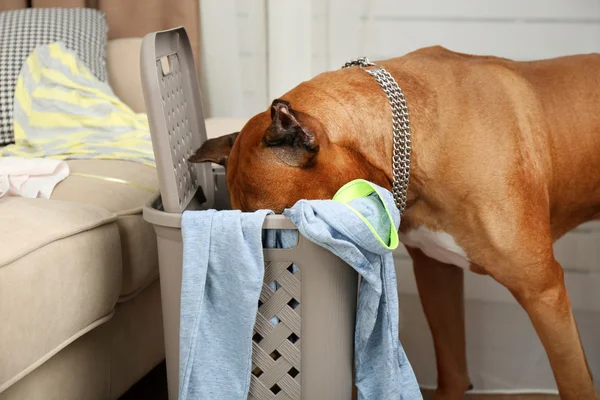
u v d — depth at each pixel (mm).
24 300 1020
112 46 2125
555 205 1403
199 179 1403
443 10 2203
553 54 2188
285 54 2225
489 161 1219
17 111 1793
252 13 2256
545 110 1340
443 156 1228
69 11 2049
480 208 1220
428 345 1922
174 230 1081
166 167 1098
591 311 2064
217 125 1909
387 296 1083
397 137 1220
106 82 1993
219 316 1069
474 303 2082
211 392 1074
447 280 1527
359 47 2236
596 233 2092
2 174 1292
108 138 1724
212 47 2271
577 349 1274
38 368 1121
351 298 1093
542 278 1234
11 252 1020
